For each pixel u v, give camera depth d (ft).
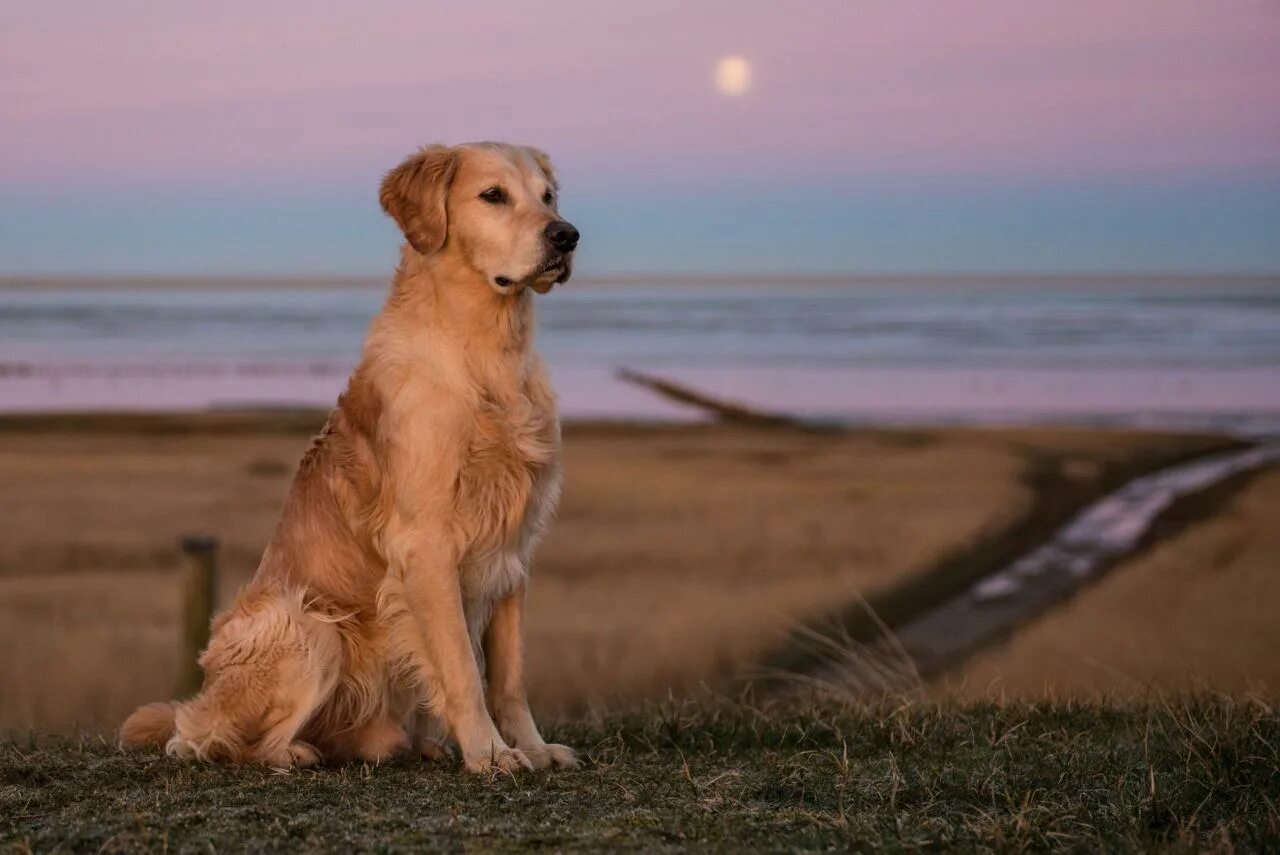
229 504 62.54
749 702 21.34
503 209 15.14
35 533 54.90
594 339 231.30
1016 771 13.66
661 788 13.04
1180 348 193.36
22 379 146.51
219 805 12.19
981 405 123.54
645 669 36.40
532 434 14.98
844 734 16.35
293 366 171.12
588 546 54.54
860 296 507.30
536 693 33.88
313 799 12.48
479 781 13.50
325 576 15.07
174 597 44.75
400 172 15.75
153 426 96.68
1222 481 70.38
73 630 39.86
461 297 15.01
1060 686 30.04
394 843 10.68
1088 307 351.46
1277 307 339.57
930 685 32.81
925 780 13.03
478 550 14.74
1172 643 38.34
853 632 40.70
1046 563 50.88
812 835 11.07
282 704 14.67
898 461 79.25
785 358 184.65
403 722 15.60
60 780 13.60
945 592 46.37
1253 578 47.19
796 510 62.54
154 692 33.86
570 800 12.47
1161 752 14.52
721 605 44.19
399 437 14.52
